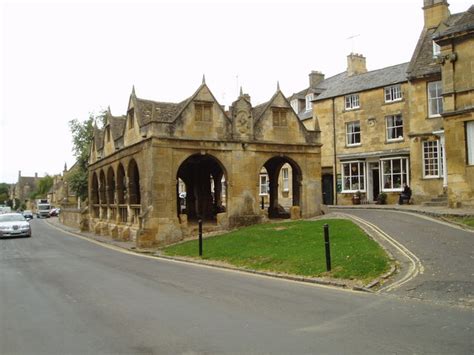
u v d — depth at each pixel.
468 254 12.91
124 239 27.59
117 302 10.19
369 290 10.91
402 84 34.38
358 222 20.56
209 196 33.53
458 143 21.47
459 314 8.37
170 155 23.94
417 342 6.80
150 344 7.04
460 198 21.44
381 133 35.59
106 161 33.53
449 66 21.80
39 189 127.00
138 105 26.58
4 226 31.84
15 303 10.29
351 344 6.80
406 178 33.62
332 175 39.00
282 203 45.03
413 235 16.25
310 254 15.04
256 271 14.59
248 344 6.93
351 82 39.56
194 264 17.27
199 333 7.57
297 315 8.64
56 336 7.60
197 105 24.83
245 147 25.78
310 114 43.03
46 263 17.72
